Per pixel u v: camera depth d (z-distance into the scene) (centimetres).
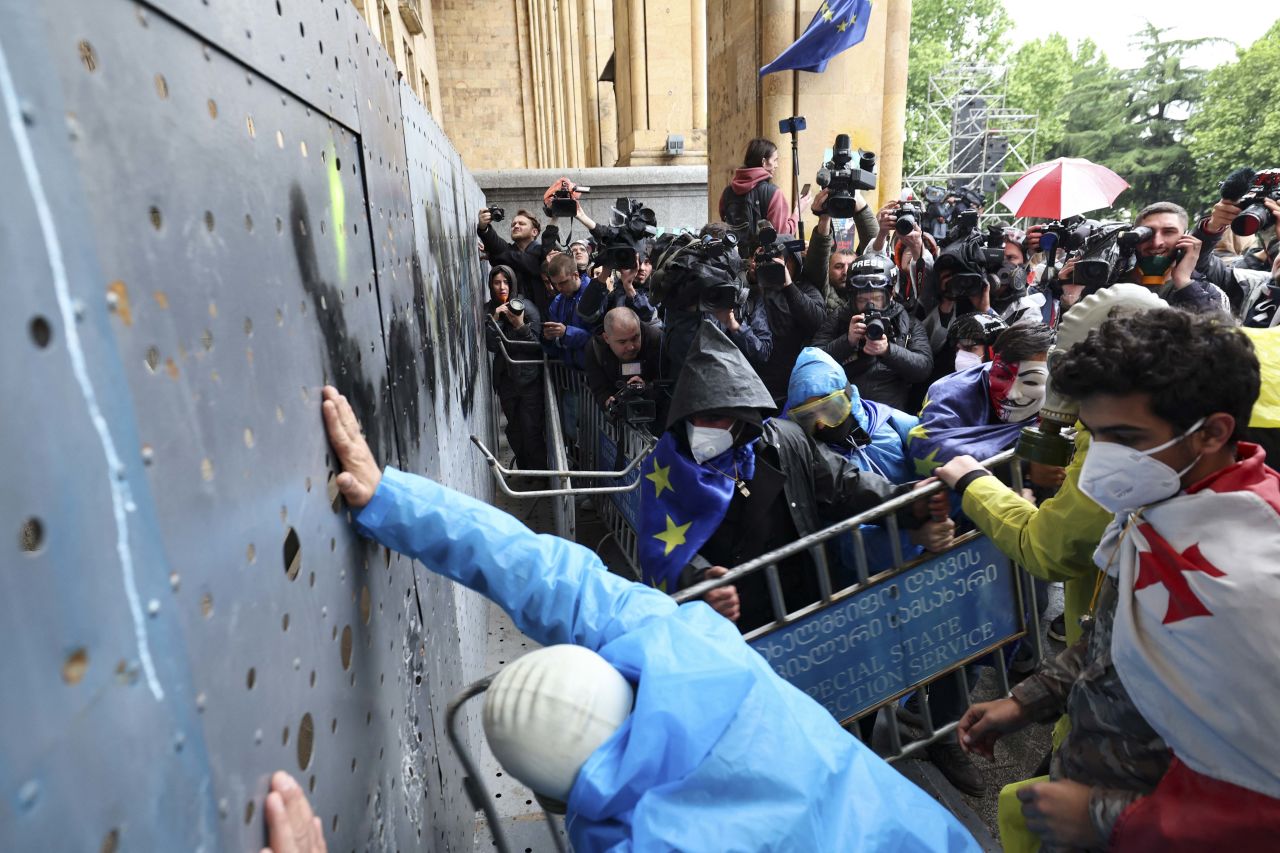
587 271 559
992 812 243
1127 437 99
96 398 44
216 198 66
